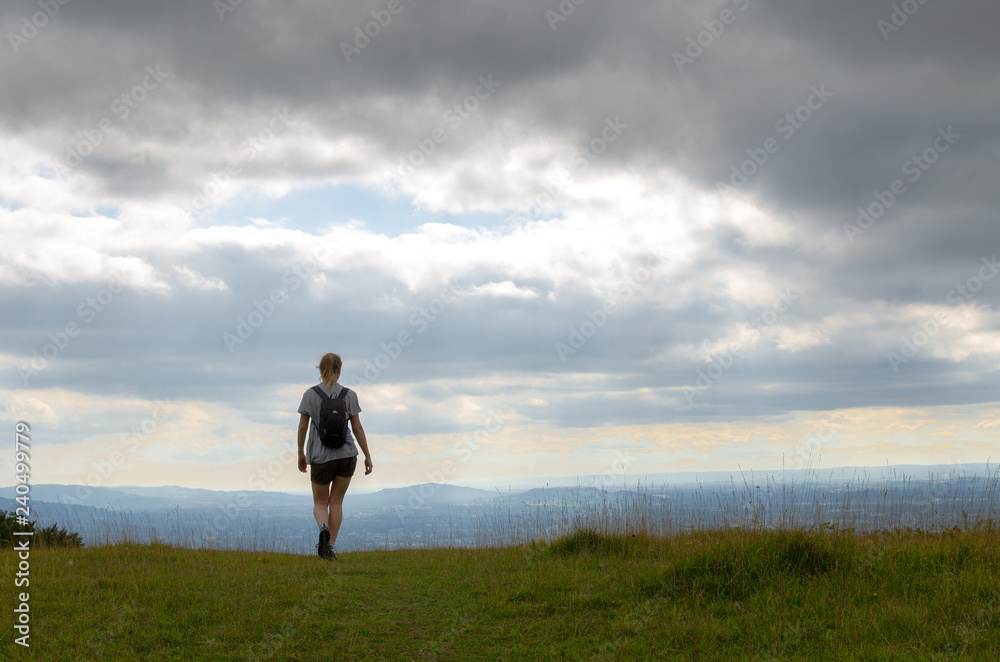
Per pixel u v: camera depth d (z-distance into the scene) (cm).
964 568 618
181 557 791
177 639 504
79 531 1031
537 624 560
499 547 954
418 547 1002
